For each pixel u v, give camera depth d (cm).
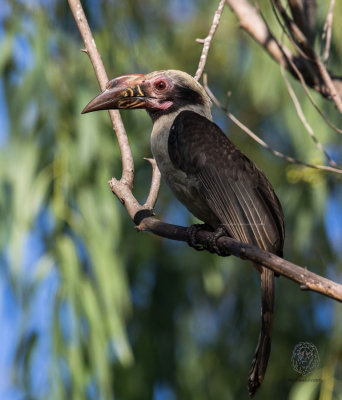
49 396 1005
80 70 1159
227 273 1389
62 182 1078
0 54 1123
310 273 534
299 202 1236
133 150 1185
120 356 1022
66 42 1158
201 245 711
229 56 1465
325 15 1157
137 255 1306
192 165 741
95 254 1056
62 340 1016
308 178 1001
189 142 745
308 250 1269
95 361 1019
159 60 1306
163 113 780
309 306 1333
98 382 1017
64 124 1112
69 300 1022
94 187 1098
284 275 545
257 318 1384
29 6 1156
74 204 1085
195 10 1486
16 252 1012
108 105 775
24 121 1098
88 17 1212
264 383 1305
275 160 1440
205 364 1351
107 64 1201
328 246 1262
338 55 1239
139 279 1326
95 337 1021
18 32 1135
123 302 1099
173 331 1325
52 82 1116
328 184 1223
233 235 717
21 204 1045
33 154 1082
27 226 1029
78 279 1030
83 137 1101
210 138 748
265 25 849
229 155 745
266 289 650
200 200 752
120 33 1243
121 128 762
